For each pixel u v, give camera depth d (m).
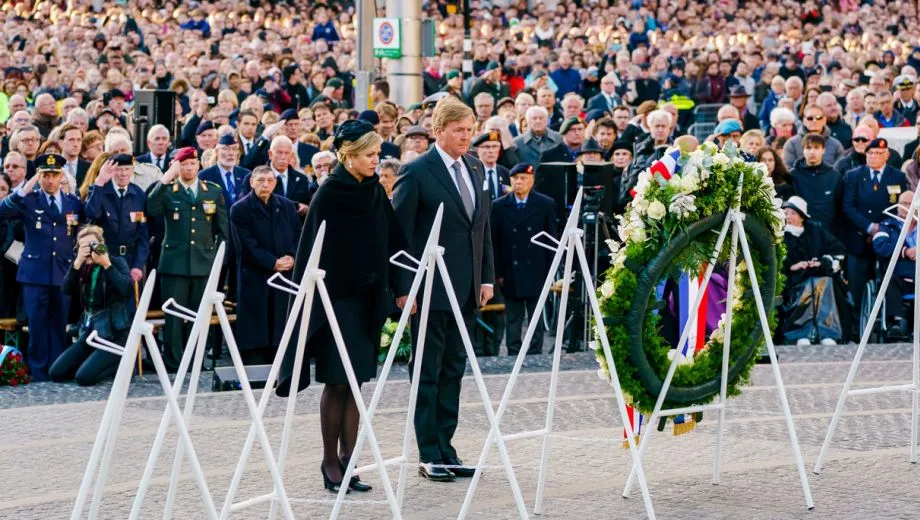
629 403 13.11
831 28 59.12
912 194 23.48
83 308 19.95
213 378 19.14
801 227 23.30
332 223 13.02
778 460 14.70
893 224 23.45
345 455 13.45
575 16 56.44
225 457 14.80
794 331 23.19
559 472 14.29
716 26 58.34
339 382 13.03
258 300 21.11
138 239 20.97
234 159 22.98
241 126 25.22
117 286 19.78
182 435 9.96
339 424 13.38
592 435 15.90
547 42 49.44
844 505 12.95
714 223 13.05
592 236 21.88
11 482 13.84
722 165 13.01
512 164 25.00
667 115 23.80
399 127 26.77
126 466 14.42
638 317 12.80
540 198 21.86
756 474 14.12
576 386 18.97
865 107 31.73
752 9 60.38
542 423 16.50
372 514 12.70
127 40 45.53
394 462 12.19
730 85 40.72
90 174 21.30
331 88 34.72
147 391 18.95
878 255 23.48
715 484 13.73
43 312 20.69
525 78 41.56
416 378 12.24
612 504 13.03
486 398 11.91
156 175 22.34
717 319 14.78
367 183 13.13
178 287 21.02
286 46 45.25
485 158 22.42
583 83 40.44
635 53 43.53
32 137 23.03
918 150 24.53
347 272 13.02
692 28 56.56
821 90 35.03
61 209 20.81
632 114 35.25
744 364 13.77
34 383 19.86
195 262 21.06
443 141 14.05
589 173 21.75
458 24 53.81
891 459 14.72
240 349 21.11
